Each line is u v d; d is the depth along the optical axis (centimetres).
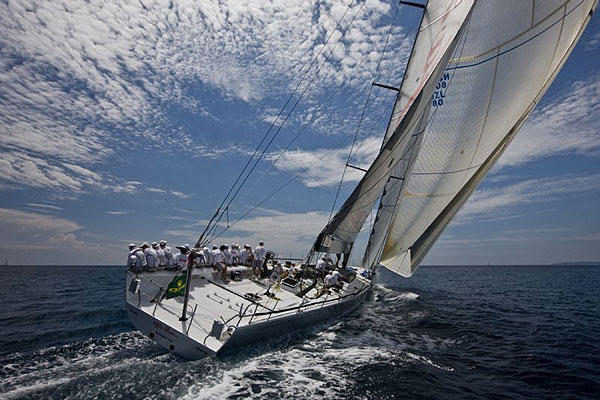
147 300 868
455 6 1380
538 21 1312
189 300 920
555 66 1309
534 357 1027
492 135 1417
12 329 1211
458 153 1493
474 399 730
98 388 650
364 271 1888
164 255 1069
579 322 1611
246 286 1162
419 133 1582
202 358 735
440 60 1289
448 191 1504
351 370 818
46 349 934
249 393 661
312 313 1032
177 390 647
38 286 2972
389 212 1703
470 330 1323
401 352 983
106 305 1758
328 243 1460
